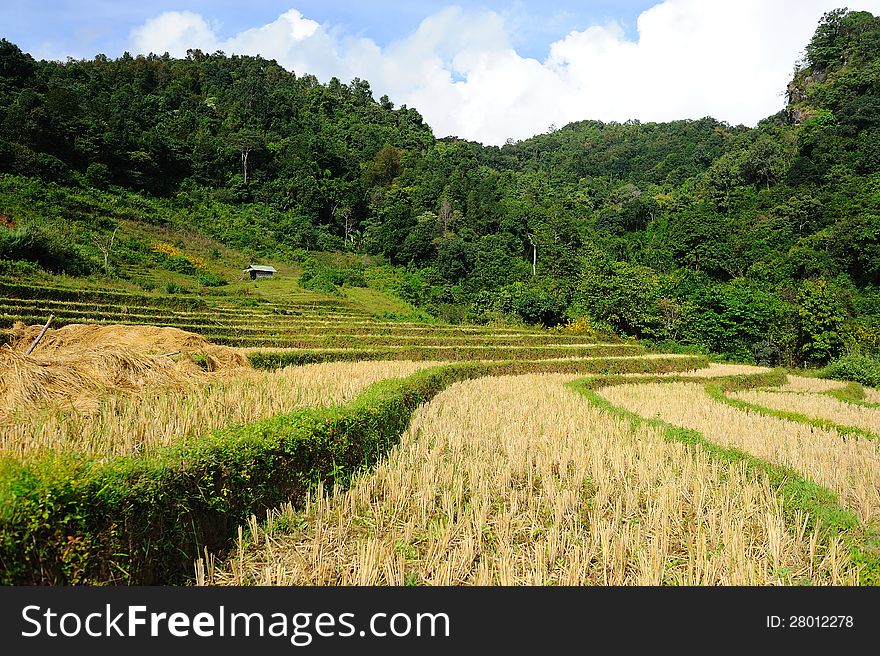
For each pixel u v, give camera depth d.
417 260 91.56
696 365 36.78
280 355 22.84
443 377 21.98
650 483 9.91
